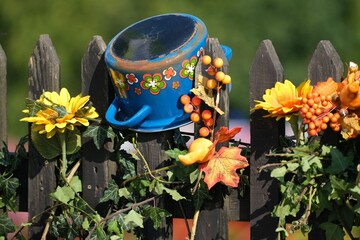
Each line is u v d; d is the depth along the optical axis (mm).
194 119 5543
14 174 5969
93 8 15531
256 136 5547
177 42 5551
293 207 5445
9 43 15836
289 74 15359
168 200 5746
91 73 5793
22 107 15695
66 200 5750
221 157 5496
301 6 15469
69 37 15539
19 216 8562
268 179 5547
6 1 15898
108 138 5777
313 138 5480
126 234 8312
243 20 15430
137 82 5543
